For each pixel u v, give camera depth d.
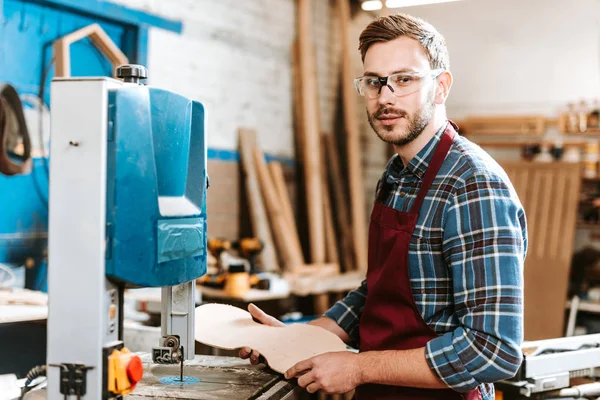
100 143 1.18
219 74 4.61
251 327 1.99
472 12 6.00
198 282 3.95
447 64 1.74
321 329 1.97
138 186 1.24
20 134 3.16
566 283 5.05
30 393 1.54
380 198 1.85
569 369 2.15
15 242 3.26
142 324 3.04
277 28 5.21
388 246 1.74
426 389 1.69
